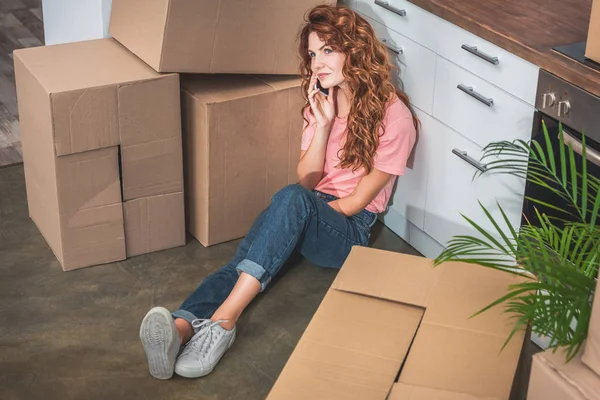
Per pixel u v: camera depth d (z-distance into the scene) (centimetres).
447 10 276
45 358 275
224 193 320
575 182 225
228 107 304
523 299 199
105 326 290
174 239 327
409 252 330
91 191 304
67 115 287
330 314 219
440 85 291
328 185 311
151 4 293
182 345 275
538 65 247
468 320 214
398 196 329
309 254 301
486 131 276
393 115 293
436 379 201
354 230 300
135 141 302
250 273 275
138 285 309
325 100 299
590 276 209
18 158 382
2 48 484
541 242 215
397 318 218
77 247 311
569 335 203
